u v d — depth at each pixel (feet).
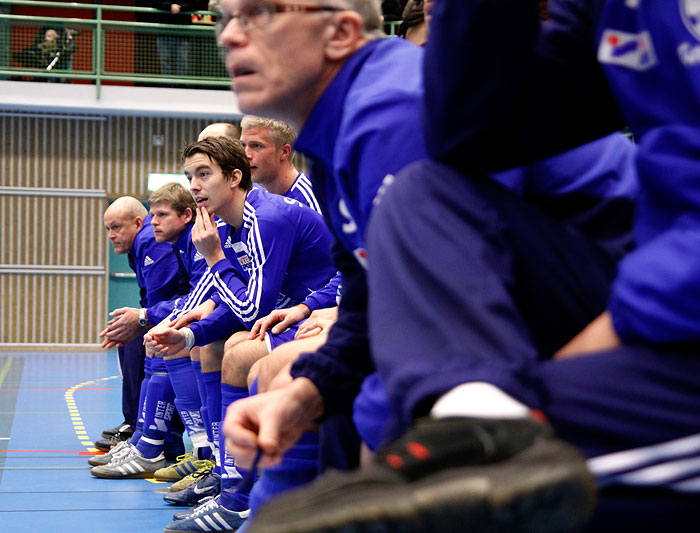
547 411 2.52
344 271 5.32
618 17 2.93
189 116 56.08
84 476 16.51
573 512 1.88
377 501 1.83
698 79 2.57
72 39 52.75
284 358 6.97
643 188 2.81
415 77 4.22
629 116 2.93
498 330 2.58
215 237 12.14
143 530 11.92
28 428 23.63
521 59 3.07
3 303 56.75
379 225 3.03
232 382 10.52
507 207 3.14
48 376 39.65
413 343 2.66
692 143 2.58
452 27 2.99
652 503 2.40
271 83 4.45
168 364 15.55
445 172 3.12
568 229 3.37
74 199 57.26
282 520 1.93
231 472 10.96
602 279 3.24
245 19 4.45
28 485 15.49
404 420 2.65
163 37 52.65
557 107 3.40
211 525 11.04
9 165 56.49
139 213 19.74
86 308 57.57
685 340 2.47
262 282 11.36
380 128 4.05
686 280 2.39
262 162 13.61
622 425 2.45
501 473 1.85
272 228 11.43
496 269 2.82
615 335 2.68
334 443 5.32
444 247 2.82
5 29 51.80
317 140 4.67
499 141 3.20
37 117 56.54
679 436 2.41
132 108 53.01
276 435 4.52
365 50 4.48
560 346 3.12
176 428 17.06
